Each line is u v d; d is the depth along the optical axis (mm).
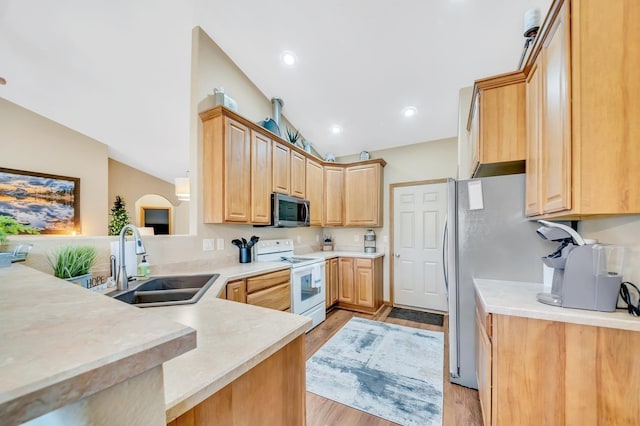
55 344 379
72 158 4215
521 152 1674
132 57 2725
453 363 1972
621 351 1071
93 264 1586
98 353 353
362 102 3223
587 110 1005
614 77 979
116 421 371
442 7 1999
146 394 407
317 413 1688
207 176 2305
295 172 3291
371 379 2049
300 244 3936
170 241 2072
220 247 2500
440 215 3762
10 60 2811
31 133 3805
